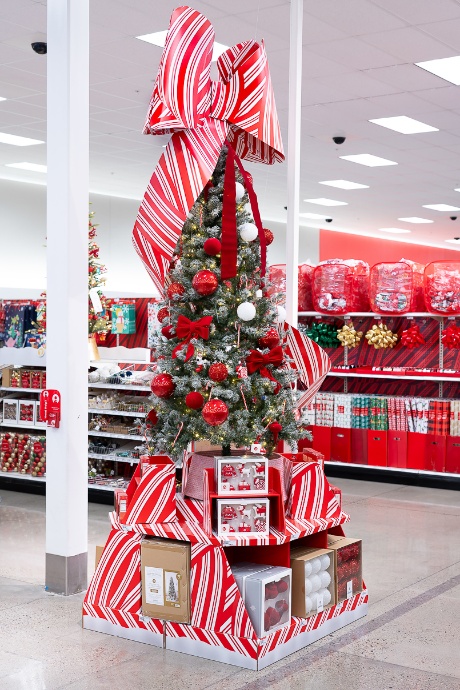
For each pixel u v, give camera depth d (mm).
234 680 3760
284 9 7320
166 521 4238
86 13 4836
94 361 7766
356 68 9016
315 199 18109
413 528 6758
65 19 4746
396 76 9297
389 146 12859
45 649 4098
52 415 4820
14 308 8281
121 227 18156
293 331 4672
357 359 9188
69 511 4852
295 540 4508
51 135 4824
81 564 4945
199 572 4035
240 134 4922
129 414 7152
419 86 9672
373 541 6324
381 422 8750
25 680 3732
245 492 4070
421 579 5344
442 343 8641
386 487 8539
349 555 4539
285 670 3877
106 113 11031
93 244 7754
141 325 8453
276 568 4125
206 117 4324
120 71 9211
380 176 15352
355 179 15656
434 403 8484
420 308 8711
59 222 4805
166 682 3730
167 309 4504
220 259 4301
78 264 4832
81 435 4898
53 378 4840
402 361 8914
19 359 7758
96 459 7547
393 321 8938
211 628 3998
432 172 14945
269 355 4277
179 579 4062
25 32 7988
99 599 4340
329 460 9070
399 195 17547
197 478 4328
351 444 8938
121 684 3705
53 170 4828
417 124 11500
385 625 4488
